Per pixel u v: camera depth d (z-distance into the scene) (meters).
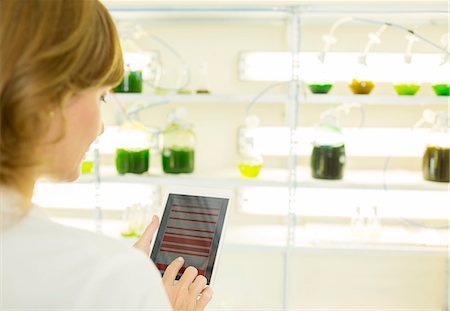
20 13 0.35
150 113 2.05
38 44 0.34
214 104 2.04
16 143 0.35
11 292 0.34
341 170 1.72
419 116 1.97
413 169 1.99
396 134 1.98
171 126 1.81
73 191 2.07
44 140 0.37
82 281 0.35
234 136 2.04
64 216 2.12
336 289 2.13
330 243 1.75
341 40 1.96
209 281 0.77
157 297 0.37
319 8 1.62
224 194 0.85
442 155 1.68
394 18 1.83
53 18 0.35
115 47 0.39
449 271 2.02
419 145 1.97
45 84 0.34
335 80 1.92
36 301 0.34
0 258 0.35
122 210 2.08
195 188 0.86
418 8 1.60
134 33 1.88
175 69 2.02
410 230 1.91
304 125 2.00
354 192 1.95
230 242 1.76
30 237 0.36
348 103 1.86
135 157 1.78
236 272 2.16
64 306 0.34
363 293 2.12
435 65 1.83
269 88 1.92
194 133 1.94
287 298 1.77
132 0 1.79
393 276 2.11
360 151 2.00
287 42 1.94
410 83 1.68
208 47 2.01
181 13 1.81
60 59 0.35
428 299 2.10
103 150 2.07
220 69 2.01
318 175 1.74
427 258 2.08
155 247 0.82
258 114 2.02
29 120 0.35
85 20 0.36
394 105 1.97
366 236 1.82
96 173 1.76
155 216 0.69
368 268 2.11
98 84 0.38
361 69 1.70
